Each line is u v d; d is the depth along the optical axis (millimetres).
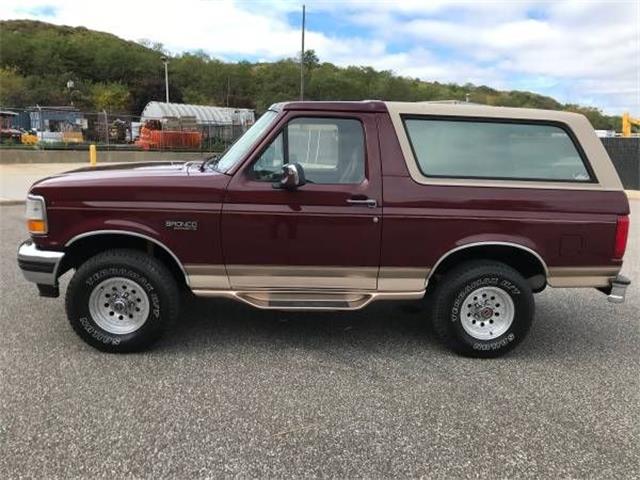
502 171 4641
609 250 4656
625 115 24328
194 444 3346
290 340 5047
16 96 68125
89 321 4574
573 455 3369
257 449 3318
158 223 4449
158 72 92562
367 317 5719
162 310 4574
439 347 4988
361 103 4578
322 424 3621
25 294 6094
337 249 4531
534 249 4598
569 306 6418
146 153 31219
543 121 4680
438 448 3393
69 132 34188
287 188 4414
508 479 3119
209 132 37750
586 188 4645
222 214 4449
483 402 3992
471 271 4656
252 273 4586
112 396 3896
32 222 4488
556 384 4324
